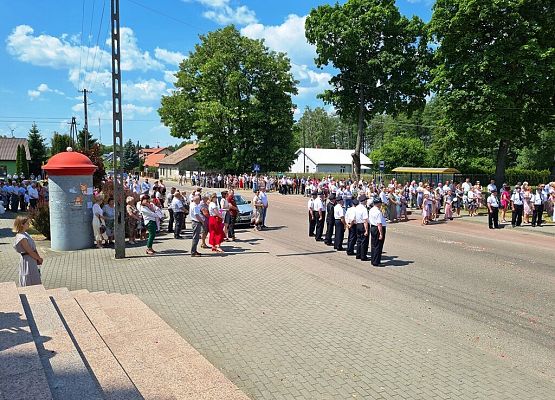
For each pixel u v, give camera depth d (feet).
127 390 13.99
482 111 95.66
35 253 26.48
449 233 63.77
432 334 23.29
